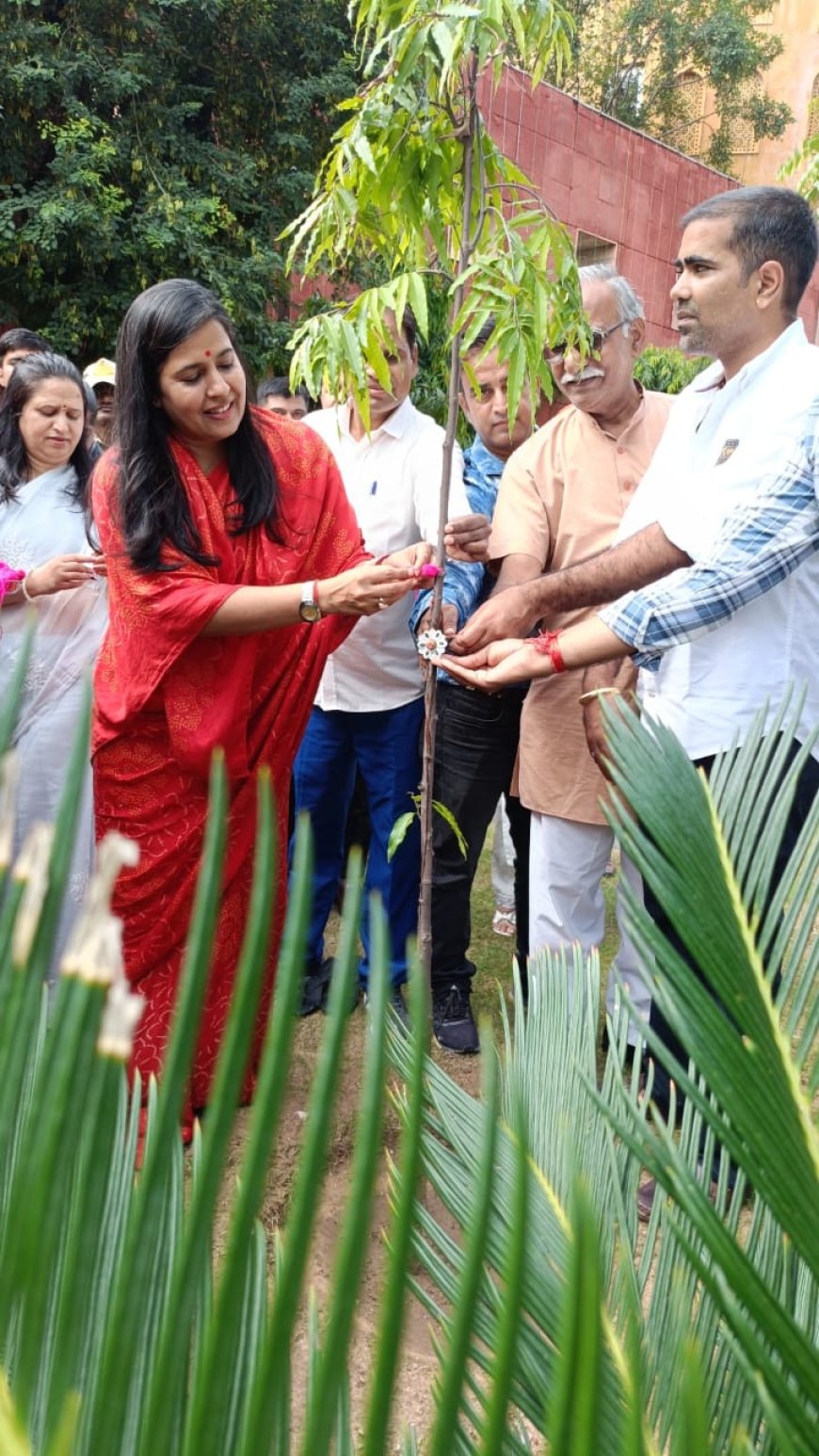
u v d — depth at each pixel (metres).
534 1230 0.92
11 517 2.85
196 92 11.02
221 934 2.44
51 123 9.77
